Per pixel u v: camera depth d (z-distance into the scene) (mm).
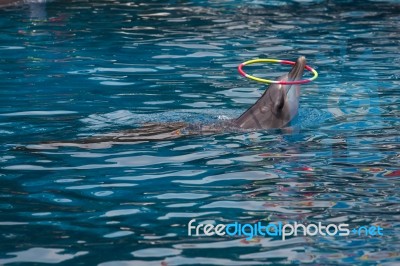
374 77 21469
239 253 10977
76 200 13062
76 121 17719
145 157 15250
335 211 12477
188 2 33125
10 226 11977
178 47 25109
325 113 18297
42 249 11141
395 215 12305
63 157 15266
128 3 32750
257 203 12852
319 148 15773
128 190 13508
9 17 29641
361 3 32469
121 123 17578
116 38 26438
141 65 22938
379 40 25812
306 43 25484
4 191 13500
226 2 33094
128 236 11578
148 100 19391
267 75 21781
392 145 15930
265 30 27516
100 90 20328
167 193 13352
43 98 19594
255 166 14695
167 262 10703
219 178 14086
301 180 13953
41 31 27391
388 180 13930
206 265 10617
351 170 14453
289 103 17609
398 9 31000
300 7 31781
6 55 24078
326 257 10820
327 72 22047
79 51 24625
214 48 24969
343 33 26891
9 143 16172
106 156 15305
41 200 13078
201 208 12656
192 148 15781
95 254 10961
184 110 18516
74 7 31719
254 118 17391
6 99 19500
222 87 20578
